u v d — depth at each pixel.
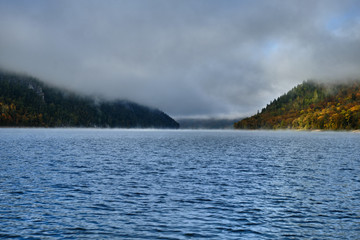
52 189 34.38
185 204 28.69
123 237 20.77
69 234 21.20
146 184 37.94
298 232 21.84
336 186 37.28
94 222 23.61
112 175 44.34
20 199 29.81
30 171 46.81
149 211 26.47
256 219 24.53
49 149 87.81
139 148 98.44
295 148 101.38
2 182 37.69
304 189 35.44
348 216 25.36
